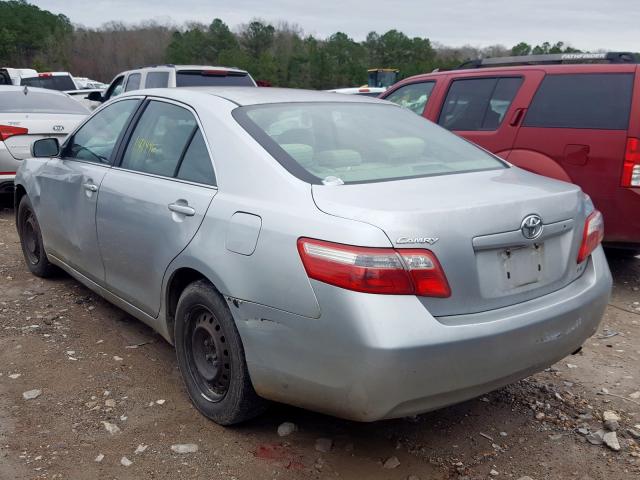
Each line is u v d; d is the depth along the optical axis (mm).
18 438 3105
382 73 27234
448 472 2918
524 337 2701
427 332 2469
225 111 3377
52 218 4785
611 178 5176
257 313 2789
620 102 5203
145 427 3217
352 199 2707
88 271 4375
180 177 3443
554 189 3051
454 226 2582
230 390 3049
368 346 2434
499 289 2717
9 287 5258
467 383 2605
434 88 6734
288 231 2703
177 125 3639
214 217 3059
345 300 2484
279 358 2742
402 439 3170
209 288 3100
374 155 3328
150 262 3521
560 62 6059
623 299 5301
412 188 2887
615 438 3154
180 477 2840
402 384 2473
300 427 3244
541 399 3588
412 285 2486
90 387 3607
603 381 3826
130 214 3676
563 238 2980
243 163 3094
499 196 2811
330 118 3557
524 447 3129
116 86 12812
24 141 7770
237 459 2969
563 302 2893
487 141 5988
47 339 4230
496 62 6547
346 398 2580
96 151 4359
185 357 3371
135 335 4332
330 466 2934
